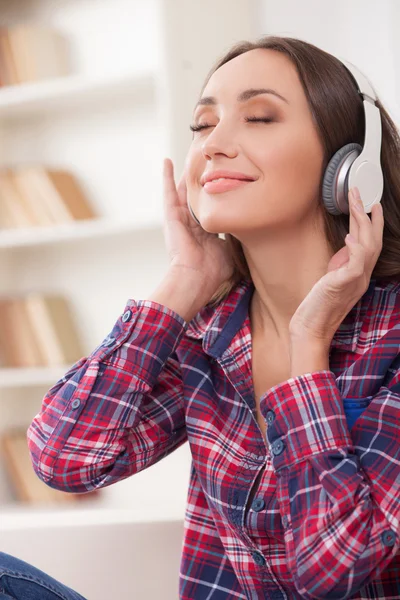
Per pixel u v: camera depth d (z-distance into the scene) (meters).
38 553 2.00
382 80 2.26
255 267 1.33
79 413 1.32
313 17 2.40
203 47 2.54
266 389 1.32
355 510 1.08
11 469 2.83
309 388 1.17
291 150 1.21
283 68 1.24
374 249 1.21
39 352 2.79
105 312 2.92
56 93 2.74
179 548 1.89
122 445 1.33
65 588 1.35
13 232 2.76
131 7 2.84
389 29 2.25
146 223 2.56
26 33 2.83
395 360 1.22
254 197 1.20
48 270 3.02
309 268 1.29
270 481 1.23
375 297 1.29
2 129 3.06
